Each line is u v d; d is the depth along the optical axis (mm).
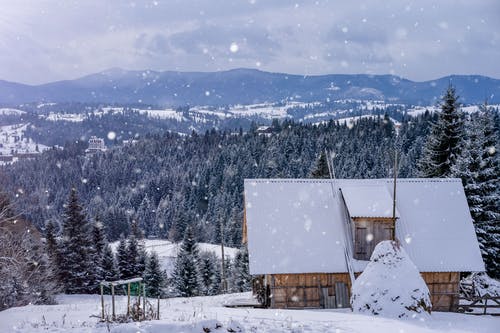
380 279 20016
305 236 27016
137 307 15883
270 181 29766
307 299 25812
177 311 18500
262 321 15258
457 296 25891
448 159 37281
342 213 28344
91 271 51312
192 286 54750
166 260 88438
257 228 27047
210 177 167500
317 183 30047
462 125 37656
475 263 26500
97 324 14172
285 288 25750
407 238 27125
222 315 17266
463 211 28953
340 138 164000
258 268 25375
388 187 29953
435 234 27562
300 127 189250
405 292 19484
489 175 34188
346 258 26266
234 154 179625
